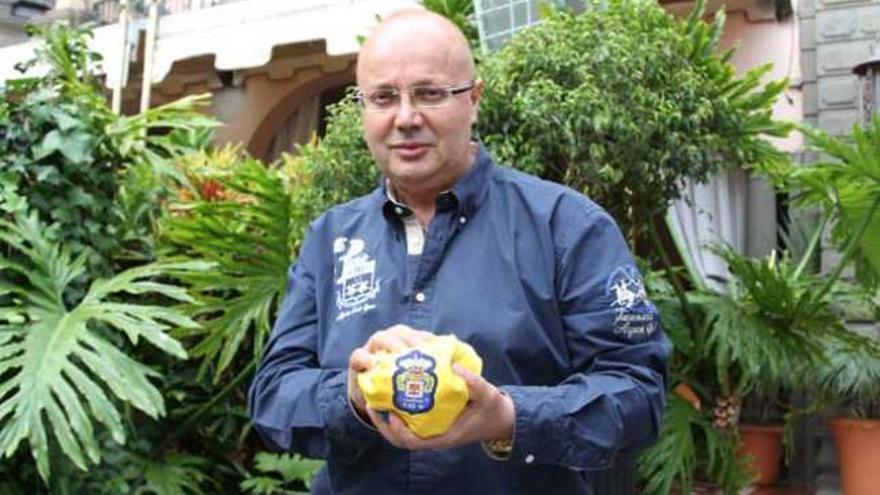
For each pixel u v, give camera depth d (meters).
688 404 3.53
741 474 3.61
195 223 3.45
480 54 3.72
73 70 4.31
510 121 3.12
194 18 6.45
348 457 1.40
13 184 3.37
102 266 3.61
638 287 1.41
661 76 3.16
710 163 3.39
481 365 1.27
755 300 3.61
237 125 7.52
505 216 1.46
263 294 3.48
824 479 4.70
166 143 4.23
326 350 1.48
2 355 2.88
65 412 2.89
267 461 3.71
